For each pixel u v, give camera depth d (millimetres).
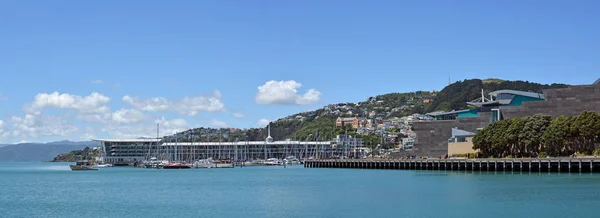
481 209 99688
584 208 98375
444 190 129875
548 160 170500
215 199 127562
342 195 127688
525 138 198500
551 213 94062
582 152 190125
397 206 106188
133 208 113625
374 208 104562
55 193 151625
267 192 141750
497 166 188625
